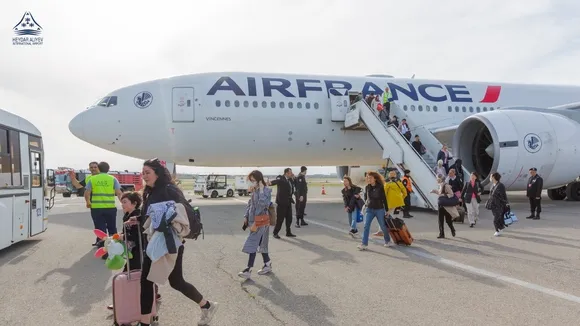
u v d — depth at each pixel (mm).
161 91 14117
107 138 14016
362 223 10648
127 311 3709
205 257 6602
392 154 13406
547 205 15172
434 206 11859
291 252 6992
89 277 5477
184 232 3533
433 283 5039
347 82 16078
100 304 4406
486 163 15344
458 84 17578
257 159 15414
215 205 17125
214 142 14367
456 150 14047
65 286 5074
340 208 15047
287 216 8609
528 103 17844
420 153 14352
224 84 14500
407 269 5746
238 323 3803
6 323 3857
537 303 4273
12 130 7254
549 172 13438
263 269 5539
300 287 4922
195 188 28094
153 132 13992
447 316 3918
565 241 7777
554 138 13391
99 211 7207
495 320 3805
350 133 15688
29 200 7844
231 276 5461
